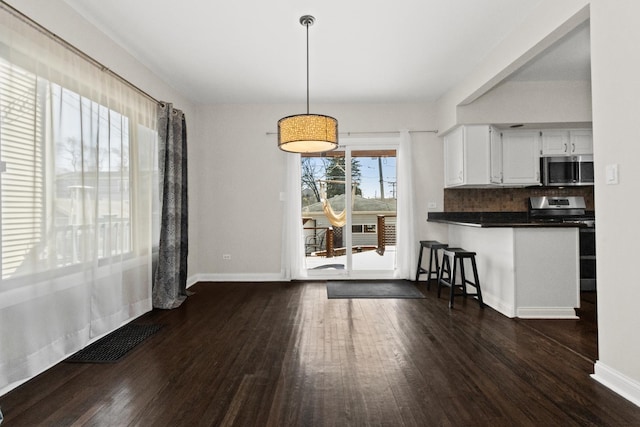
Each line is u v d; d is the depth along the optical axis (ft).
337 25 9.53
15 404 6.14
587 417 5.70
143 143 11.27
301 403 6.15
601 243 6.77
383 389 6.62
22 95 6.76
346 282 16.10
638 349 6.04
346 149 16.81
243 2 8.43
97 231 8.92
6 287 6.50
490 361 7.79
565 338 9.13
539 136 15.30
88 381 6.96
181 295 13.47
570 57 11.60
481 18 9.25
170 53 11.10
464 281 12.76
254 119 16.46
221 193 16.52
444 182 16.46
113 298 9.62
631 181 6.08
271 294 13.98
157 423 5.59
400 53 11.27
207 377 7.12
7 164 6.48
